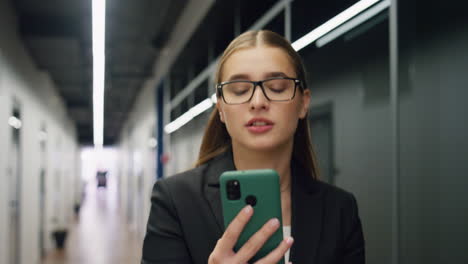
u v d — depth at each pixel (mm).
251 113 710
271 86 718
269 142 712
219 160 859
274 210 686
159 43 7043
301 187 851
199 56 5375
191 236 776
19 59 5926
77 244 10203
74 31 6094
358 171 2258
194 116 5746
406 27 1914
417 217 1827
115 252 9148
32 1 5566
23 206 6137
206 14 4316
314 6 2668
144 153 11523
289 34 2854
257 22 3424
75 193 18984
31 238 6906
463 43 1642
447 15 1722
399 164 1917
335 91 2465
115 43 7316
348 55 2346
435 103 1761
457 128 1661
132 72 9547
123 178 19578
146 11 5859
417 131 1844
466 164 1620
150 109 10117
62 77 9852
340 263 843
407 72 1898
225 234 629
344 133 2383
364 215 2195
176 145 7297
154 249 792
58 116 11359
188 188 814
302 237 804
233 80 730
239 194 695
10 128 5191
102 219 16078
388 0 2014
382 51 2078
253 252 634
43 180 8617
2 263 4742
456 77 1670
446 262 1695
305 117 947
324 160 2582
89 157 38844
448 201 1687
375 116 2129
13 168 5645
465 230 1616
